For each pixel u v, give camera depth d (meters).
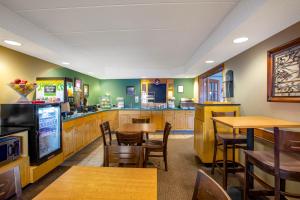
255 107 2.77
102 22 2.40
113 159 1.55
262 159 1.66
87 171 1.29
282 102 2.19
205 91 5.97
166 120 6.24
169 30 2.69
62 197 0.96
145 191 1.02
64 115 3.54
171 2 1.90
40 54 3.13
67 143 3.36
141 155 1.54
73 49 3.71
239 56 3.25
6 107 2.51
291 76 2.03
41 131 2.59
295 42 1.95
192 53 4.11
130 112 6.37
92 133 4.73
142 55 4.31
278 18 1.74
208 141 3.19
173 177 2.80
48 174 2.87
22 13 2.14
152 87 7.09
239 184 2.56
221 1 1.89
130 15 2.20
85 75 5.85
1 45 2.61
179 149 4.28
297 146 1.34
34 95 3.49
